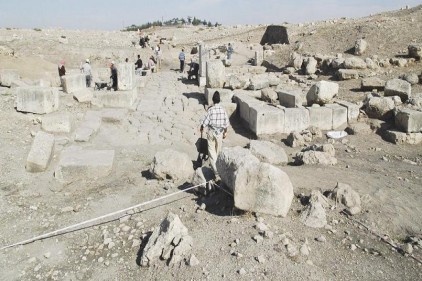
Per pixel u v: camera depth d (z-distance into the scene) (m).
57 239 5.73
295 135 9.97
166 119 12.08
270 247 4.87
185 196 6.76
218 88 13.70
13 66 21.91
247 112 11.51
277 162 8.11
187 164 7.61
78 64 28.42
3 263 5.22
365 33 22.05
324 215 5.61
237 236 5.16
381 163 8.30
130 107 13.24
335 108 11.00
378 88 14.23
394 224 5.62
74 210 6.57
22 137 9.91
